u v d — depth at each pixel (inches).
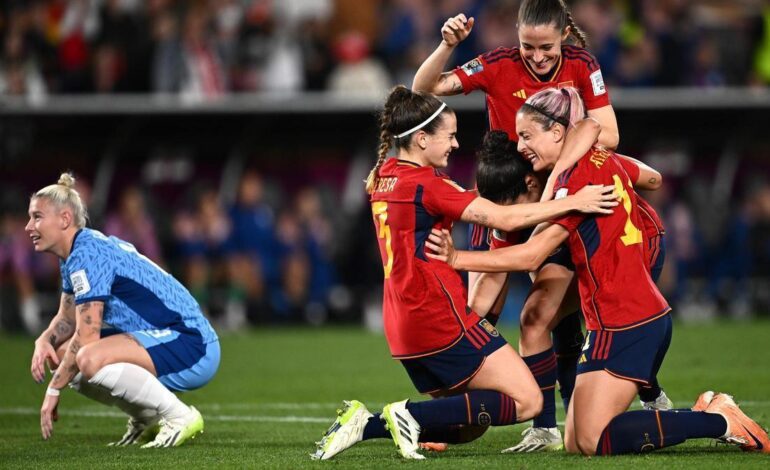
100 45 2269.9
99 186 2158.0
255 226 2183.8
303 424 1078.4
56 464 821.9
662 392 948.0
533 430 892.0
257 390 1355.8
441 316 799.7
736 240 2266.2
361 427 818.2
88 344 904.9
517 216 796.6
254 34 2348.7
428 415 802.8
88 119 2108.8
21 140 2140.7
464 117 2113.7
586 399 796.0
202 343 955.3
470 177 2249.0
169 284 955.3
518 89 942.4
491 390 807.7
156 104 2068.2
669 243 2247.8
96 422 1115.3
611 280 799.7
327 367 1583.4
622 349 793.6
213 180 2256.4
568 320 925.2
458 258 812.6
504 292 911.7
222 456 848.9
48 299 2146.9
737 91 2206.0
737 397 1167.6
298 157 2287.2
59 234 917.8
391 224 807.1
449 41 934.4
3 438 1009.5
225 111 2089.1
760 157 2345.0
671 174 2326.5
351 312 2290.8
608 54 2369.6
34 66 2257.6
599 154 827.4
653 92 2148.1
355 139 2260.1
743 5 2674.7
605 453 791.7
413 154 821.2
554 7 890.7
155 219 2165.4
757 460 766.5
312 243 2223.2
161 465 805.2
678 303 2263.8
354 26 2674.7
